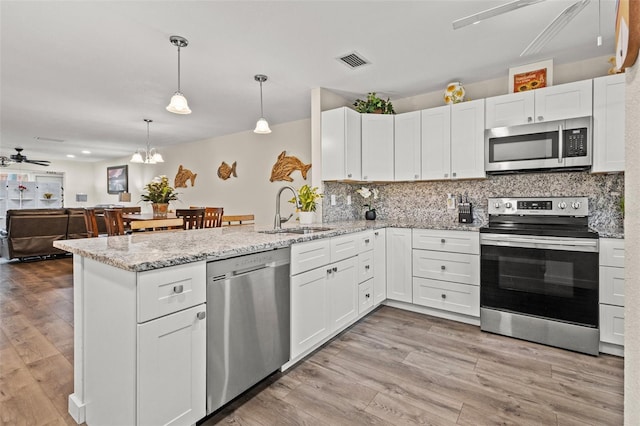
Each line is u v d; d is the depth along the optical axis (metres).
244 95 3.62
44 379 1.93
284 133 5.00
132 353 1.26
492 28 2.25
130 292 1.26
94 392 1.50
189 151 6.52
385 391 1.82
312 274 2.19
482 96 3.22
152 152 7.18
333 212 3.47
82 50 2.54
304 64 2.80
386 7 2.00
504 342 2.45
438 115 3.11
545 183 2.88
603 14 2.07
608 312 2.23
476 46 2.51
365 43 2.45
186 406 1.42
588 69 2.74
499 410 1.65
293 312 2.03
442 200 3.43
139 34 2.30
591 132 2.38
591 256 2.25
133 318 1.25
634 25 0.55
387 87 3.37
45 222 5.35
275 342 1.90
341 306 2.52
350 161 3.19
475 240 2.72
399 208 3.71
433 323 2.82
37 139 6.11
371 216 3.67
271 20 2.13
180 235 2.14
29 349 2.29
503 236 2.55
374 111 3.38
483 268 2.65
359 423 1.56
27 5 1.95
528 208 2.77
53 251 5.46
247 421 1.58
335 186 3.52
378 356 2.22
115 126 5.09
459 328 2.71
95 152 7.66
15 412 1.64
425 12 2.06
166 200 4.83
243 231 2.42
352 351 2.30
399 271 3.14
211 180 6.10
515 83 2.86
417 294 3.04
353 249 2.68
